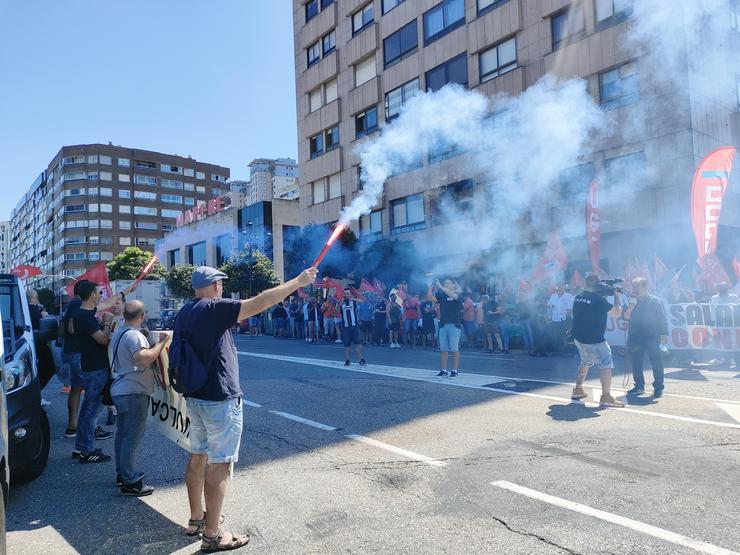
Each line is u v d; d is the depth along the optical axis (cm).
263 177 9438
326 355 1423
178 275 4041
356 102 2836
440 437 573
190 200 9806
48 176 10156
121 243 9088
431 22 2441
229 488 448
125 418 447
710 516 359
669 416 629
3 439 310
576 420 625
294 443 573
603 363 705
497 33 2130
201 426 357
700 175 1210
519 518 366
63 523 395
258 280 3288
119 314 589
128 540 364
